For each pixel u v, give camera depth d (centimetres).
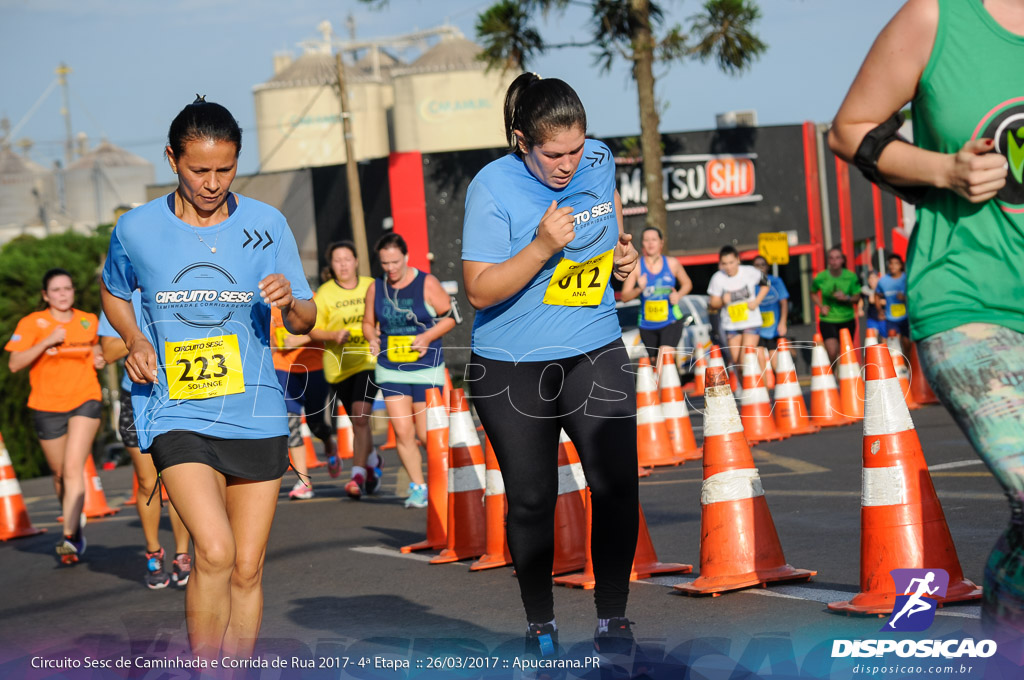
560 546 782
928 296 391
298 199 4341
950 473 1056
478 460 898
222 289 501
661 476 1255
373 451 1331
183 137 481
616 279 555
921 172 379
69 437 1067
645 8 2959
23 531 1298
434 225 4188
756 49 2934
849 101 399
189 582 476
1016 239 379
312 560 938
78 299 3625
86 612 805
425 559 905
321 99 6125
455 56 6041
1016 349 377
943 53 381
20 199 11375
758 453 1374
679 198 4341
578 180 498
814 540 810
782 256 2703
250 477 502
